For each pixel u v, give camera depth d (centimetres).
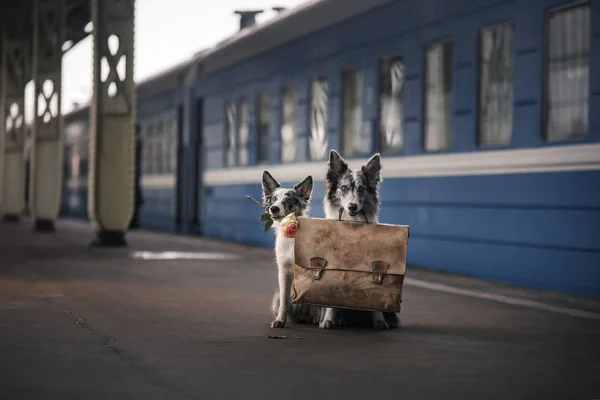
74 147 4781
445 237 1559
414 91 1666
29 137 5431
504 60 1441
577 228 1243
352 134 1920
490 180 1437
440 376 660
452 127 1555
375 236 863
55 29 2961
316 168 2042
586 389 622
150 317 969
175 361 705
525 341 835
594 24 1223
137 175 3578
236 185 2562
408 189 1677
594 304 1126
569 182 1259
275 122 2311
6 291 1202
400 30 1711
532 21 1350
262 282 1383
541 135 1329
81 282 1348
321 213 2017
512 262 1377
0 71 4009
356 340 823
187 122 2961
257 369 676
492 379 652
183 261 1803
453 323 955
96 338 816
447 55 1591
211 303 1105
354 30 1886
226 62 2652
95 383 617
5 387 601
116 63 2150
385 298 862
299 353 749
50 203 3036
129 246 2262
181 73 3058
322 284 863
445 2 1569
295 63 2180
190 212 2938
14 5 3516
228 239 2617
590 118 1225
